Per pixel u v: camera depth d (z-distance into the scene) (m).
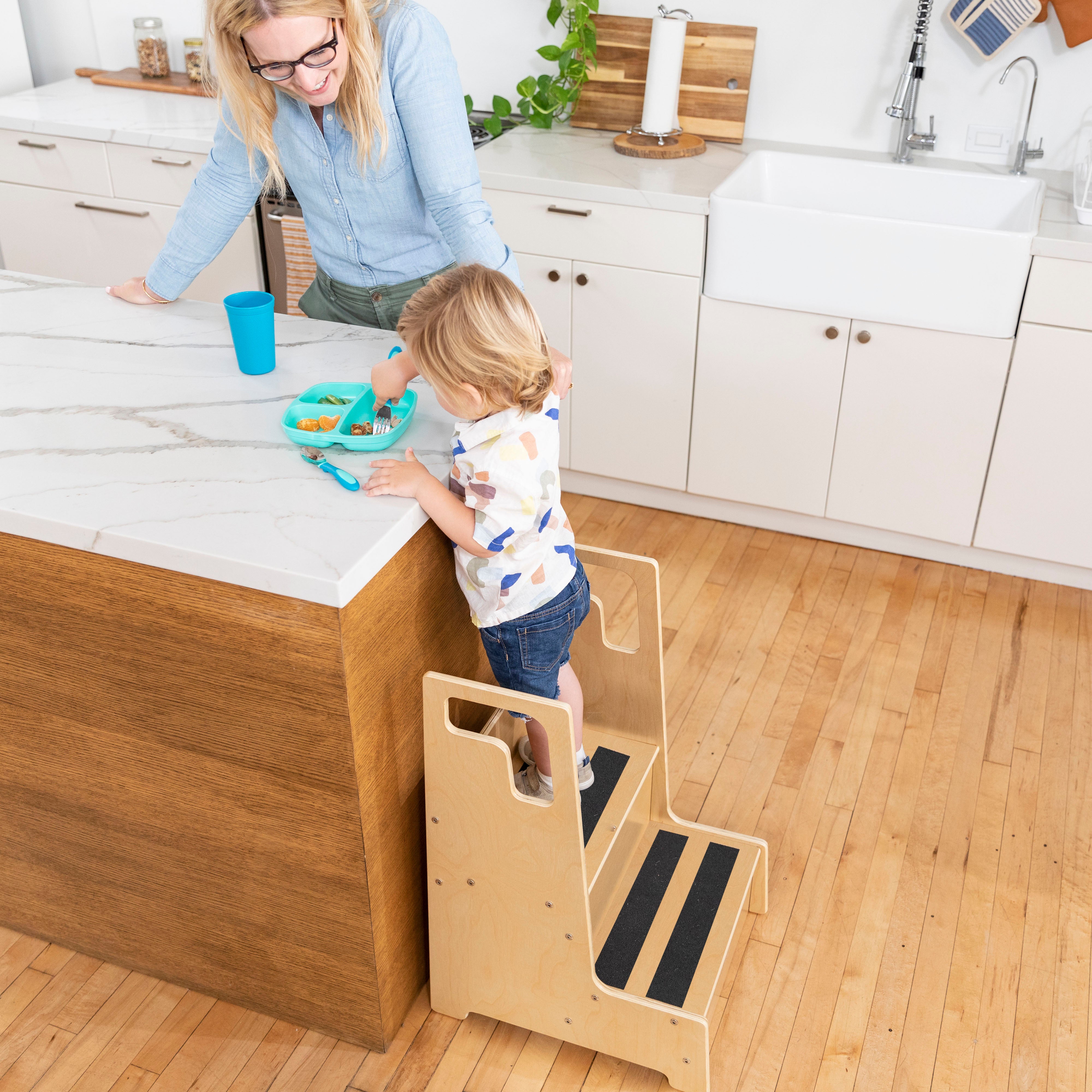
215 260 3.18
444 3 3.19
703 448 2.97
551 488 1.42
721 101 2.98
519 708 1.39
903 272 2.52
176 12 3.48
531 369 1.34
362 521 1.35
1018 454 2.65
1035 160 2.82
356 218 1.90
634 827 1.88
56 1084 1.68
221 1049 1.73
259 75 1.64
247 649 1.36
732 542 3.02
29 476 1.43
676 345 2.85
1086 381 2.50
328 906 1.57
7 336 1.83
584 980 1.61
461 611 1.66
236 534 1.32
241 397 1.64
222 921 1.69
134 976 1.85
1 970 1.85
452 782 1.49
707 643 2.62
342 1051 1.73
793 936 1.91
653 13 2.98
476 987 1.71
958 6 2.66
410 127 1.74
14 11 3.43
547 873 1.51
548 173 2.78
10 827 1.75
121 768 1.58
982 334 2.53
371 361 1.77
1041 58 2.70
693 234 2.68
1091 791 2.21
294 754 1.43
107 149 3.13
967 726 2.37
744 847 1.90
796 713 2.41
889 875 2.03
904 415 2.71
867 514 2.89
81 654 1.48
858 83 2.88
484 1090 1.67
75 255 3.37
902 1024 1.77
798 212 2.54
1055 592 2.81
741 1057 1.72
